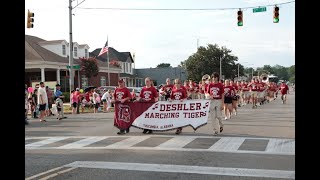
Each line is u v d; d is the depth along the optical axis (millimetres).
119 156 8844
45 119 20219
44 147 10445
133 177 6836
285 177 6703
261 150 9336
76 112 24891
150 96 13008
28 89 21953
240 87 29438
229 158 8414
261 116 19266
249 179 6602
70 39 28859
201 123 12766
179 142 10805
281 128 13797
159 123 12945
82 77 49031
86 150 9797
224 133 12586
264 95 31734
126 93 13039
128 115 13031
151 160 8312
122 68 72250
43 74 41375
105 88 35812
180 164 7863
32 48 42594
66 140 11727
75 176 6965
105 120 18938
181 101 12844
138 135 12516
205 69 79625
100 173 7172
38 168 7672
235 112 20031
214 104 12477
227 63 80125
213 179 6629
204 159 8352
